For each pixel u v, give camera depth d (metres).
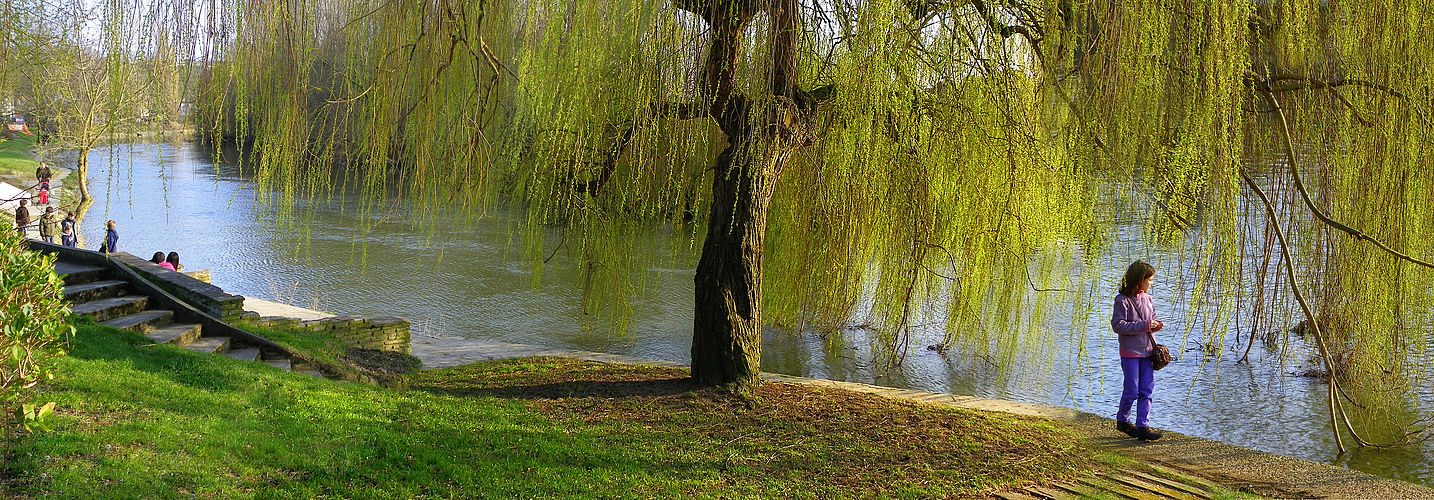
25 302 4.15
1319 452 8.32
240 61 5.86
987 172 7.79
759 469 5.59
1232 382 10.84
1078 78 6.31
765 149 7.04
